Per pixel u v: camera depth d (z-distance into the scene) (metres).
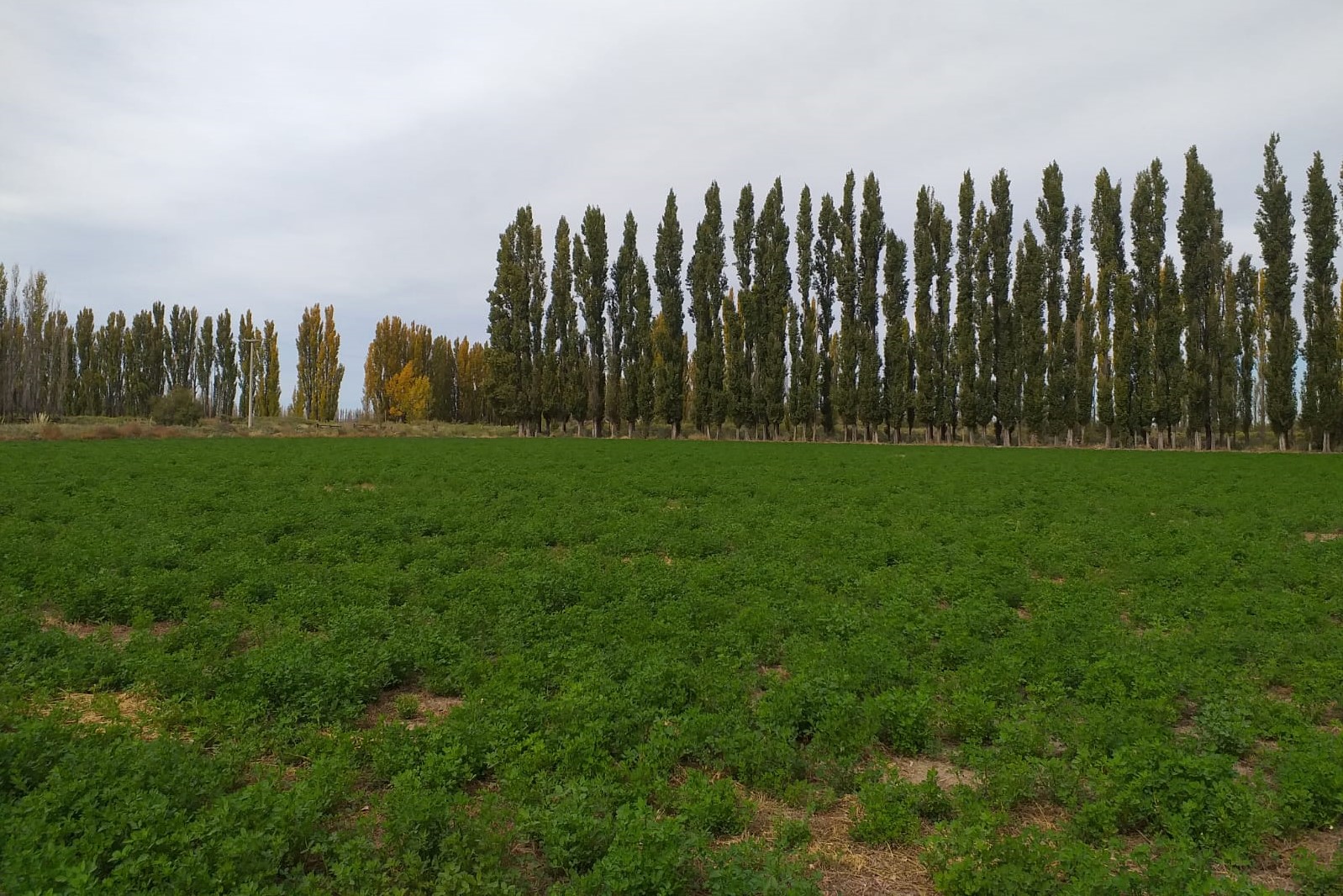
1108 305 73.56
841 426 87.62
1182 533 20.36
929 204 76.81
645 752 7.64
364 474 34.09
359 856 5.62
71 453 43.12
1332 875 5.72
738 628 11.73
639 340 82.44
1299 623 12.40
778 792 7.32
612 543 18.53
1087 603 13.47
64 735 7.38
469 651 10.55
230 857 5.42
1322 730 8.71
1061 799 7.05
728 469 39.22
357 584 13.94
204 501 23.67
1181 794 6.80
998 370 75.75
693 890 5.79
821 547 18.08
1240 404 73.81
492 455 48.28
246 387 116.00
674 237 82.69
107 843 5.54
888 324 76.06
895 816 6.61
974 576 15.32
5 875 5.00
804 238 79.62
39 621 11.45
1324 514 24.23
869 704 8.65
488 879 5.54
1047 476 37.22
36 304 86.12
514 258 86.25
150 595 12.80
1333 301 61.88
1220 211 69.69
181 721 8.37
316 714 8.51
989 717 8.55
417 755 7.50
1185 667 10.19
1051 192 76.12
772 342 78.06
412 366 111.19
